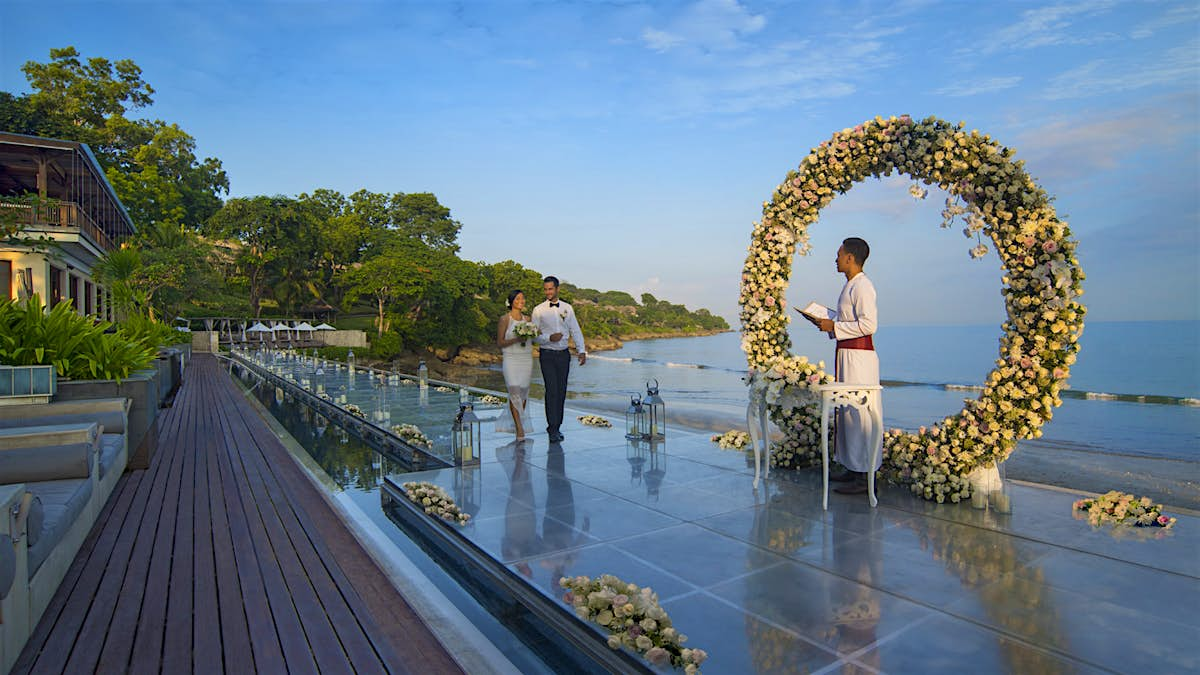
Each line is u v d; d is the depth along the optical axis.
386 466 6.20
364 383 12.74
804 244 5.03
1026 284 3.99
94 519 4.09
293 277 63.31
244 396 12.68
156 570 3.32
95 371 6.17
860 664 2.15
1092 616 2.46
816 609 2.59
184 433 8.00
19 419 5.04
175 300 40.25
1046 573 2.90
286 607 2.87
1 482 3.63
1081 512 3.84
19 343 6.35
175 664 2.34
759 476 4.80
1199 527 3.49
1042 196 4.00
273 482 5.38
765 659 2.20
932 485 4.18
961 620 2.46
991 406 4.05
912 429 14.06
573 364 47.03
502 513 3.98
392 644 2.52
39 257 17.70
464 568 3.47
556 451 5.97
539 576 2.96
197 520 4.26
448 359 62.06
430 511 3.96
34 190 22.50
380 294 57.88
